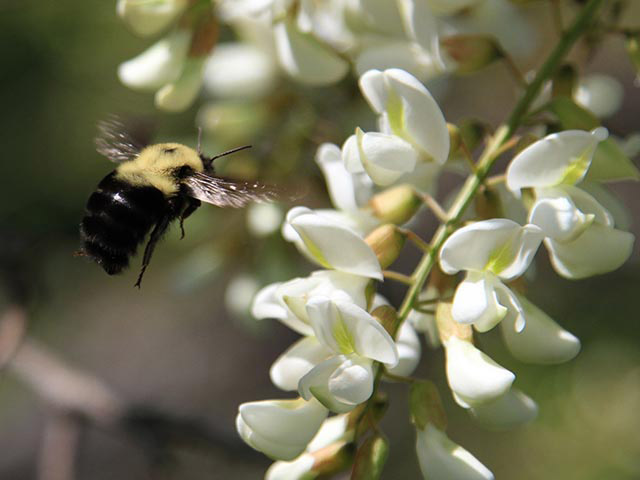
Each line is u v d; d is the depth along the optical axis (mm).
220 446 539
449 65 452
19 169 630
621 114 728
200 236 536
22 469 808
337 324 403
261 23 521
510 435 649
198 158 458
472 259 407
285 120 523
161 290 865
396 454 732
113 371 867
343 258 413
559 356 413
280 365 415
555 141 411
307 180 516
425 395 414
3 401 838
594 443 612
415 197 428
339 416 424
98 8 594
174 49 470
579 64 466
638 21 544
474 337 412
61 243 661
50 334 836
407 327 430
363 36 476
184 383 867
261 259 525
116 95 606
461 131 433
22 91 611
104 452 817
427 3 453
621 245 414
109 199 453
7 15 591
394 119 420
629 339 641
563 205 410
